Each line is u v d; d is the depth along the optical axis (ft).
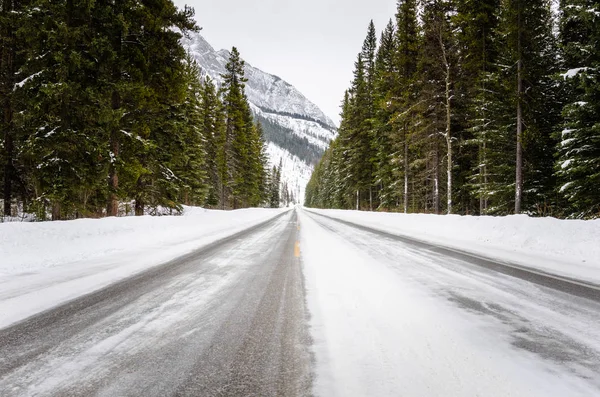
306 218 77.61
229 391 5.94
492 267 17.61
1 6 36.81
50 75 31.48
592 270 17.10
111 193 39.83
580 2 36.32
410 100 66.18
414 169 81.87
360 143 109.50
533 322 9.43
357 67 111.75
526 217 28.45
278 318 9.72
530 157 52.31
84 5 32.12
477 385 6.09
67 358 7.20
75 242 23.65
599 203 38.68
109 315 10.04
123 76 40.50
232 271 16.55
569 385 6.10
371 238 32.40
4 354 7.38
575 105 37.73
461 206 75.97
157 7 40.01
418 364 6.88
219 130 113.19
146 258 20.39
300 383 6.18
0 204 45.70
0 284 13.84
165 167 56.65
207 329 8.91
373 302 11.19
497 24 52.49
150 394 5.84
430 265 18.04
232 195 131.13
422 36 59.67
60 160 33.22
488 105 54.34
